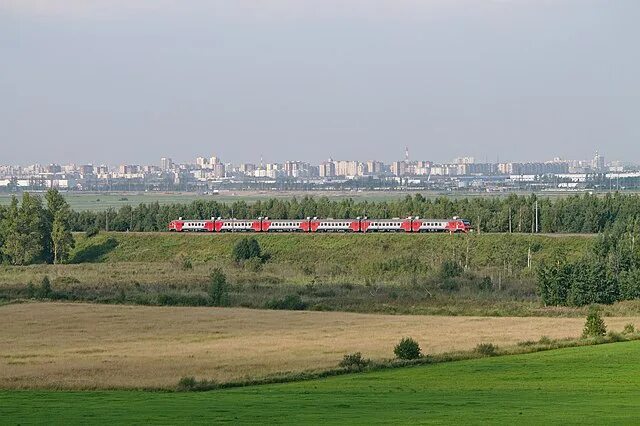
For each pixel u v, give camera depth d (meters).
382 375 92.69
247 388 85.75
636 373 90.62
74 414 69.56
